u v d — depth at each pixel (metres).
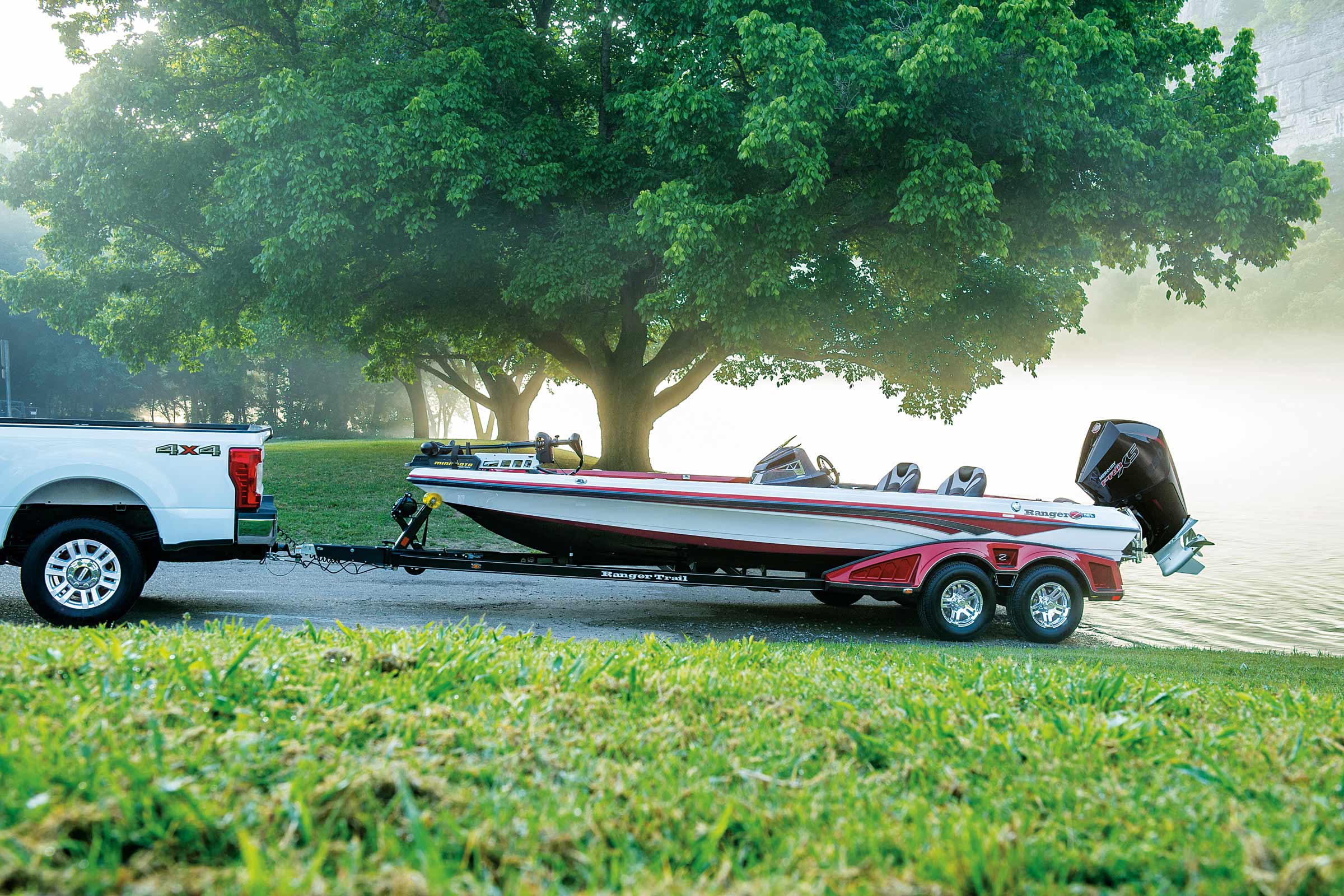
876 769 3.06
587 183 17.75
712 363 24.25
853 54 14.83
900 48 14.30
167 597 9.69
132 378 73.75
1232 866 2.16
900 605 12.67
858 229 18.73
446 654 4.03
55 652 3.62
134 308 25.47
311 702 3.22
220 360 45.34
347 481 22.97
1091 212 15.58
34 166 22.25
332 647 4.21
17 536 8.06
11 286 25.67
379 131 16.34
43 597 7.74
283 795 2.34
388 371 35.22
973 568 10.04
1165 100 16.22
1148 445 10.66
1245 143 15.70
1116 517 10.44
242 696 3.29
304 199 16.08
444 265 19.45
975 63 13.67
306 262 17.00
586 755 2.90
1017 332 22.67
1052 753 3.13
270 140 16.53
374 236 17.98
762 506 9.83
